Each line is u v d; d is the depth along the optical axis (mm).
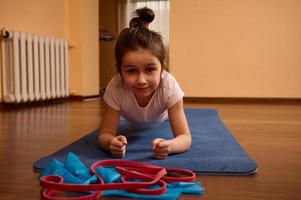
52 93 3037
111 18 4930
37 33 2965
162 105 1141
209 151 999
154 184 691
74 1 3500
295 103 3102
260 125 1672
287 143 1211
